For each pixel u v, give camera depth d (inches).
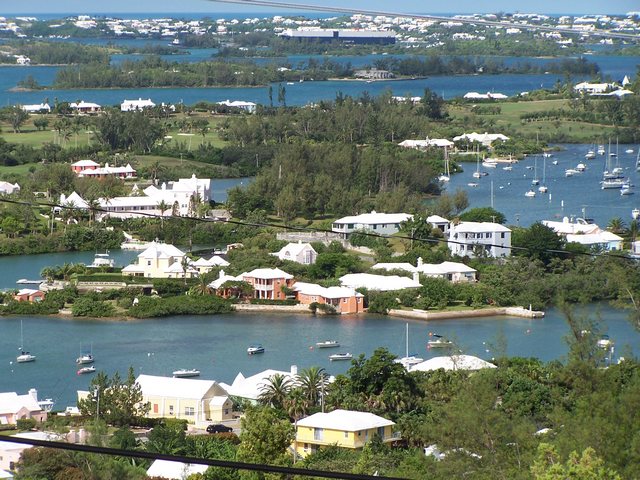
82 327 6643.7
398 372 4790.8
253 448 4003.4
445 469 3034.0
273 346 6200.8
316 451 4365.2
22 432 4662.9
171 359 5949.8
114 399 4909.0
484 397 3171.8
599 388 3280.0
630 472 2778.1
